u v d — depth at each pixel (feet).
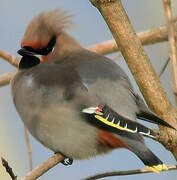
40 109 37.91
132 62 34.58
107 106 36.42
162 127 34.42
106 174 35.76
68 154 38.45
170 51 32.12
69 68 38.47
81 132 37.22
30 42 40.24
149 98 34.65
